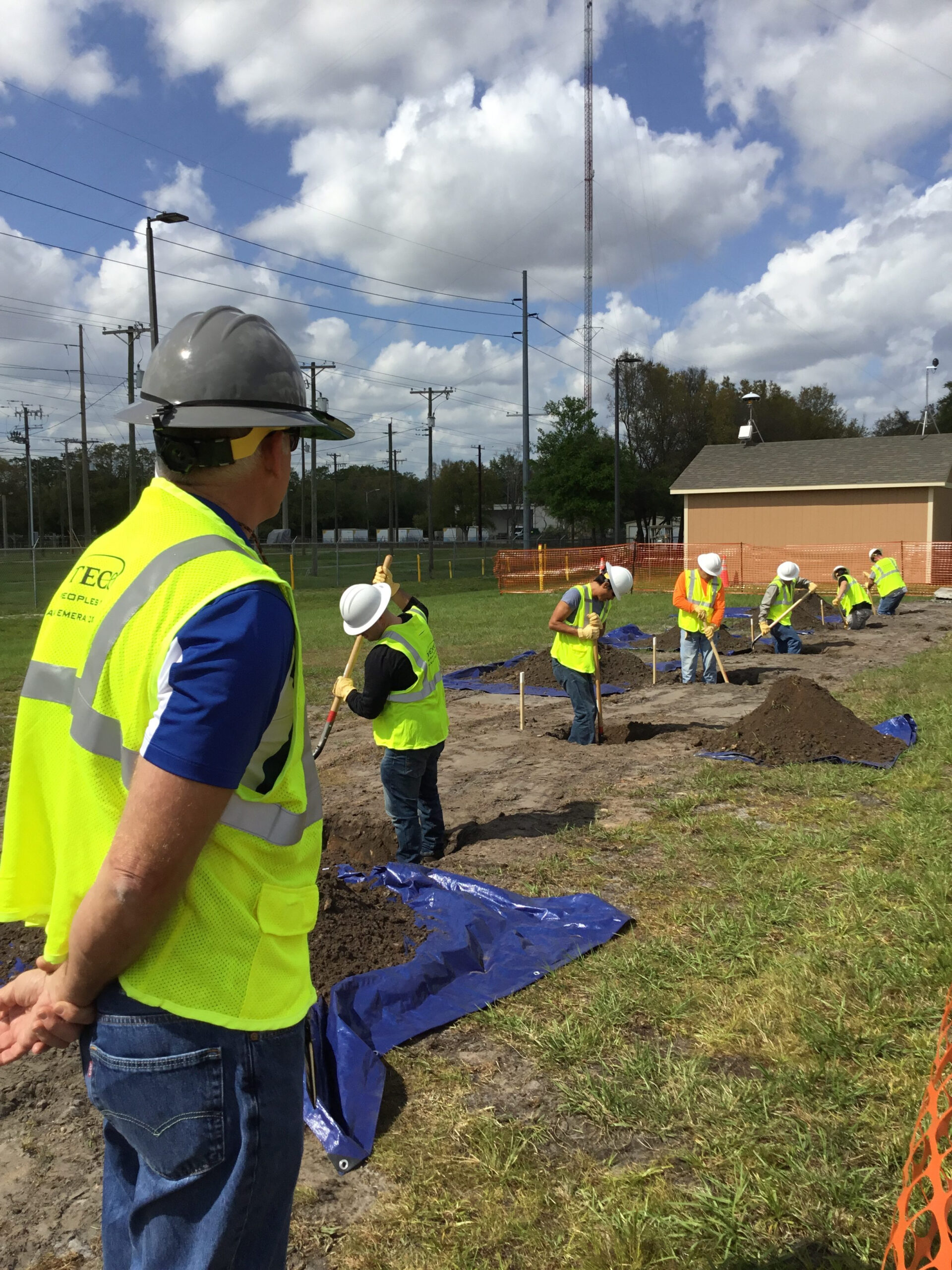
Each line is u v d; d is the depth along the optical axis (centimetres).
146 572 135
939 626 1695
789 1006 349
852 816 584
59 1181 272
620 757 766
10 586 3519
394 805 515
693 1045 331
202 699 125
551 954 399
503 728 917
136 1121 136
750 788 654
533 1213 253
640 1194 259
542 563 3131
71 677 138
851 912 429
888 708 887
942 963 373
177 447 146
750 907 437
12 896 147
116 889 123
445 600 2675
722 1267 234
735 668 1242
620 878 493
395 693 506
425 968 374
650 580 3053
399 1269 236
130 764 132
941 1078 248
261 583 133
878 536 2772
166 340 154
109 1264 147
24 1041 135
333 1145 278
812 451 3094
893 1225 233
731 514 2972
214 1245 135
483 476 11231
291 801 145
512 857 531
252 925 138
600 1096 299
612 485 4666
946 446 2870
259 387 150
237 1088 136
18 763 145
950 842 516
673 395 6788
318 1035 329
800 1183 259
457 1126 291
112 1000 135
